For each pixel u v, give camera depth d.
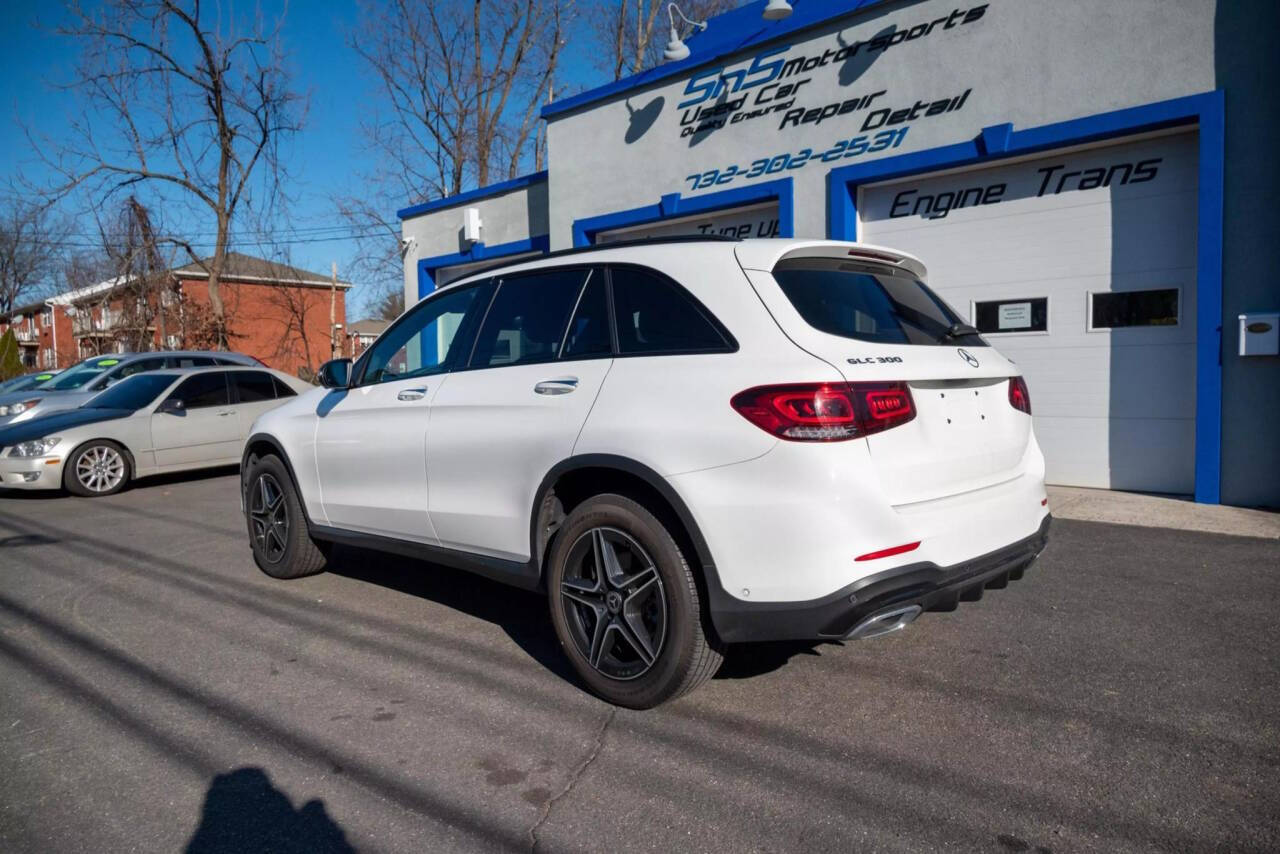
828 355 3.07
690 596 3.22
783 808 2.73
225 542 6.93
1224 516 6.26
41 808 2.86
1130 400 7.23
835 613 2.92
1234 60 6.45
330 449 4.96
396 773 3.03
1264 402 6.44
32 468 9.49
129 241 23.00
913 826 2.61
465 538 4.13
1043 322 7.67
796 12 9.15
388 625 4.63
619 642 3.60
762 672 3.83
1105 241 7.30
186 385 10.77
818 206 8.99
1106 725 3.21
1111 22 6.99
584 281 3.91
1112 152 7.23
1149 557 5.36
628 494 3.45
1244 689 3.46
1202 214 6.57
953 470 3.27
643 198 10.70
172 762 3.15
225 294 34.09
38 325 49.66
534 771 3.02
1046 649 3.96
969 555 3.22
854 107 8.64
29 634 4.64
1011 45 7.55
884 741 3.15
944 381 3.34
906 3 8.22
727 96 9.73
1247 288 6.47
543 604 4.97
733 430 3.07
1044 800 2.72
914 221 8.49
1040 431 7.71
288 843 2.63
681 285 3.52
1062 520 6.38
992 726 3.24
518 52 25.78
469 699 3.64
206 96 22.61
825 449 2.93
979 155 7.74
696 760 3.06
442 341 4.60
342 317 40.16
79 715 3.58
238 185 23.47
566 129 11.54
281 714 3.54
